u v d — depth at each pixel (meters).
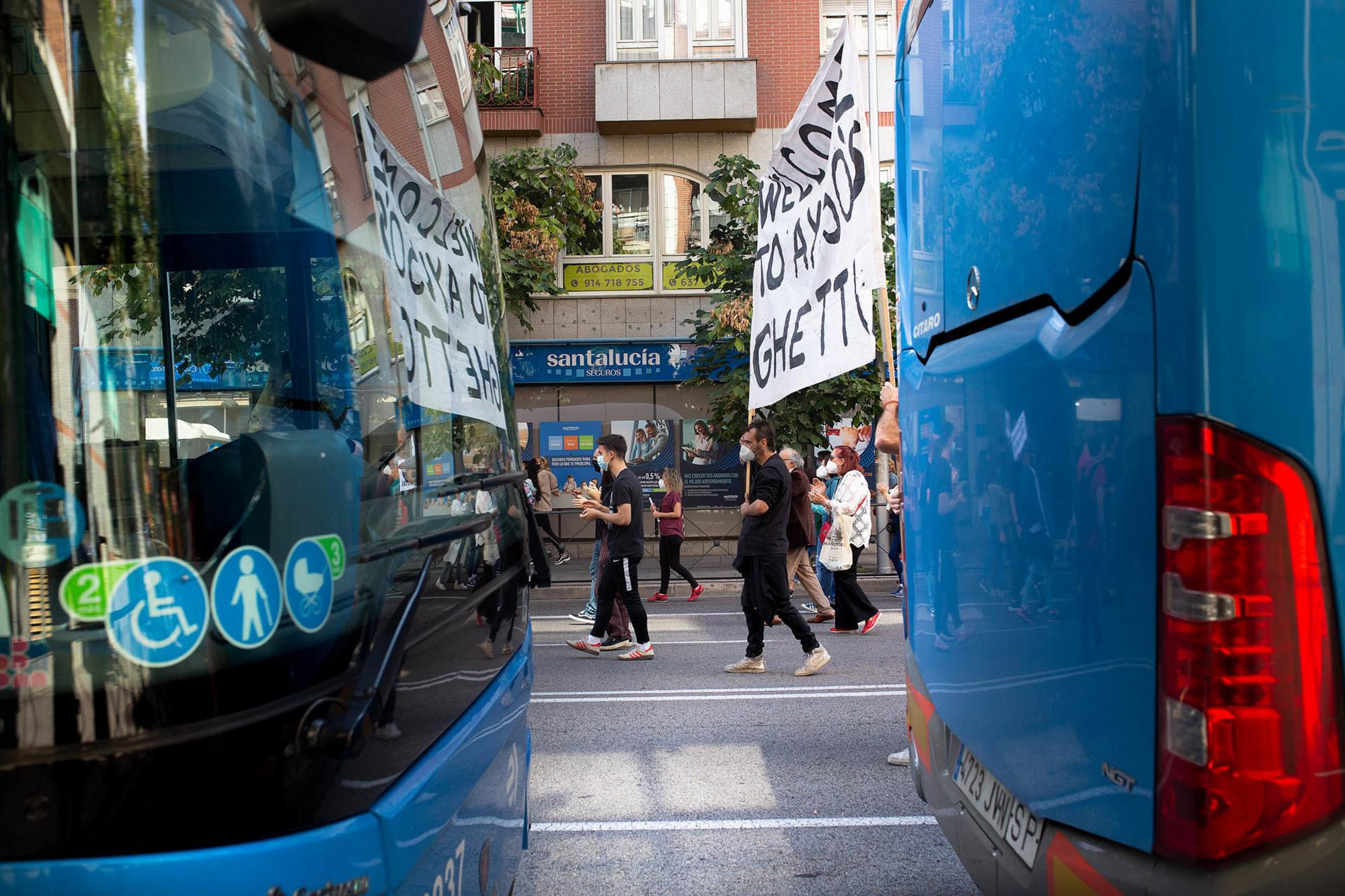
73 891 1.38
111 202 1.59
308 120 1.92
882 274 6.54
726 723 6.60
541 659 9.19
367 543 1.86
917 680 3.56
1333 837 1.77
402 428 2.13
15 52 1.55
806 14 18.45
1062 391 2.26
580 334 18.73
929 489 3.35
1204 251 1.80
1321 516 1.78
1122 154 2.01
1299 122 1.80
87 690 1.42
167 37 1.66
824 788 5.25
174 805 1.43
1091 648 2.14
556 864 4.30
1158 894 1.90
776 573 8.09
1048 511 2.33
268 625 1.56
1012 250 2.55
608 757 5.88
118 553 1.47
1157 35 1.89
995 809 2.74
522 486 3.12
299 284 1.84
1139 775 1.96
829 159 7.03
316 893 1.54
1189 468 1.81
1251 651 1.77
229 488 1.55
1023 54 2.48
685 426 18.77
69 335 1.54
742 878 4.13
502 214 16.67
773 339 7.85
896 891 3.98
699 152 18.58
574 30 18.59
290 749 1.55
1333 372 1.80
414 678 1.97
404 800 1.80
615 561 9.10
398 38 1.52
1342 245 1.81
